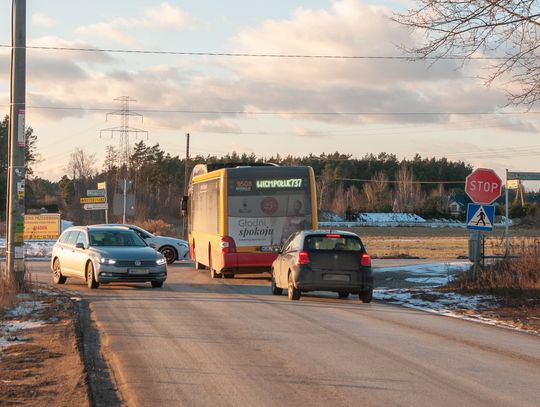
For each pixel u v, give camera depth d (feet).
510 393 41.70
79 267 109.09
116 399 40.40
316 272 91.91
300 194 120.06
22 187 96.12
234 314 77.15
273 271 103.24
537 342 61.87
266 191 119.55
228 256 118.21
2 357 51.44
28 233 229.25
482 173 103.91
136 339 60.13
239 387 42.88
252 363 50.14
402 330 67.21
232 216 118.83
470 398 40.37
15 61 96.43
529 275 102.68
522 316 80.48
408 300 96.53
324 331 65.41
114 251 105.91
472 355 54.34
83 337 61.36
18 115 96.22
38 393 41.06
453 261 183.11
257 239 118.83
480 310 85.76
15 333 62.54
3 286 89.66
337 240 93.56
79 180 527.40
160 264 107.14
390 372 47.37
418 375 46.52
